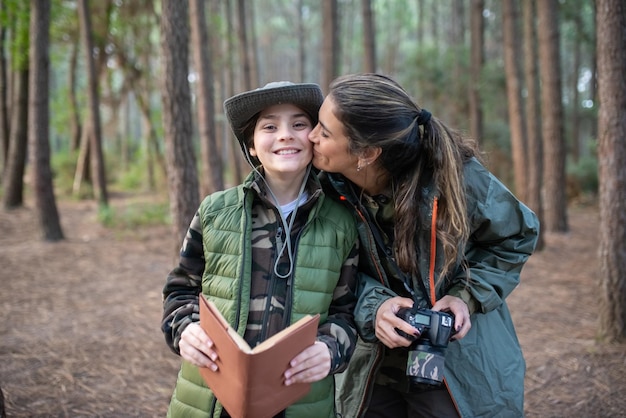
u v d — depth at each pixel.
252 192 1.53
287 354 1.23
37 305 5.01
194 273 1.60
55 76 26.69
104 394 3.17
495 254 1.67
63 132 15.92
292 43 33.12
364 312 1.59
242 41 11.54
